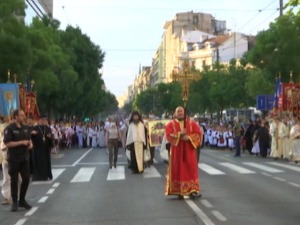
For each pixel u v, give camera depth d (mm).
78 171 22219
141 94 146000
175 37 158375
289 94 34344
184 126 14062
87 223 10984
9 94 25594
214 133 41750
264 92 50531
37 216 11906
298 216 11445
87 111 71312
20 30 31641
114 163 23812
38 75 37125
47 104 54531
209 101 73312
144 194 15148
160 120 26062
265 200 13766
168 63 172000
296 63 35031
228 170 22297
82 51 62875
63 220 11375
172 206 12953
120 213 12094
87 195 15086
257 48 38219
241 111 63031
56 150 34969
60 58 45562
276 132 29047
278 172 21359
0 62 30766
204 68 79625
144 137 21359
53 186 17203
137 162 21172
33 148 18625
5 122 15133
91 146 46406
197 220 11117
